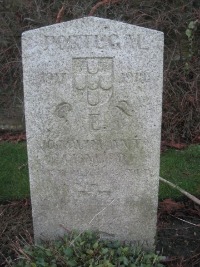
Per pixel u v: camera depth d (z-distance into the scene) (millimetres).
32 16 2074
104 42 930
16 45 2033
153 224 1084
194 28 1905
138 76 952
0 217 1269
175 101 1878
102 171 1035
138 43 929
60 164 1026
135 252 1031
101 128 996
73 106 976
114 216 1079
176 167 1533
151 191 1051
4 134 1892
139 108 977
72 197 1059
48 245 1046
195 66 1920
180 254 1120
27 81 952
